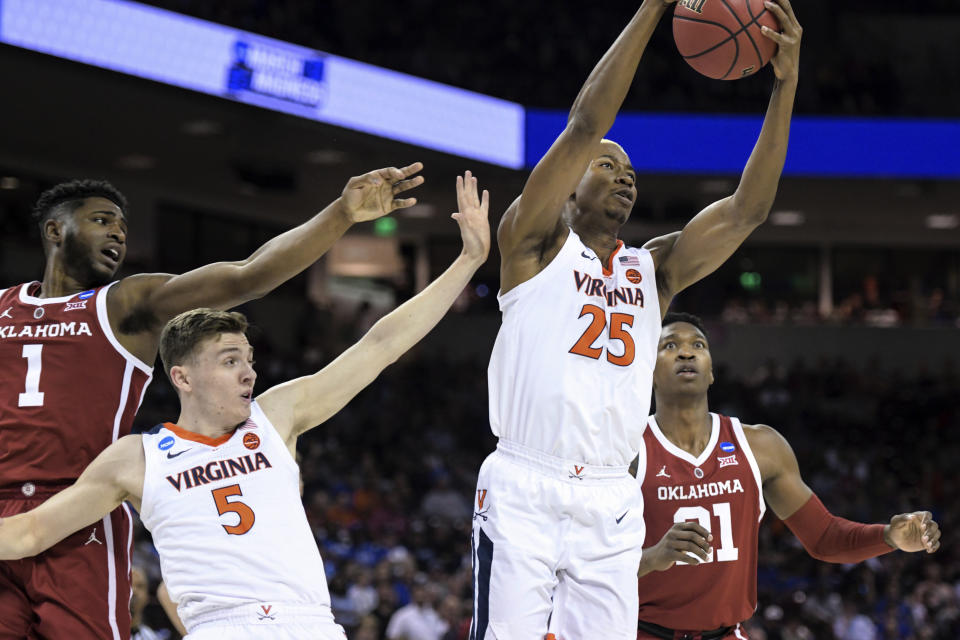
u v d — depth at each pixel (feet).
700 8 12.62
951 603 42.32
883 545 15.12
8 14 37.32
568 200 13.48
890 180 57.06
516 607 12.08
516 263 12.68
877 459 62.03
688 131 55.26
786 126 12.61
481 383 66.85
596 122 11.84
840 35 68.44
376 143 48.42
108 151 54.39
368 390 63.21
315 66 46.44
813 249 78.84
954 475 60.95
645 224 70.74
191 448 11.67
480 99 52.37
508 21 61.93
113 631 12.25
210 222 67.51
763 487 16.47
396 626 36.22
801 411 65.77
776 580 44.27
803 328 74.33
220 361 11.71
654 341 13.06
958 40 67.97
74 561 12.09
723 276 78.74
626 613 12.33
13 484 12.26
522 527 12.26
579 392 12.35
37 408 12.36
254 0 48.32
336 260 78.43
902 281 78.59
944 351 73.77
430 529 46.34
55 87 42.39
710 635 15.43
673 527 13.47
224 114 45.47
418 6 61.16
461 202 12.63
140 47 41.09
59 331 12.60
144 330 12.75
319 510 45.62
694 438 16.01
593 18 62.75
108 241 13.21
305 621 11.37
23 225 55.42
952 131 56.44
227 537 11.37
